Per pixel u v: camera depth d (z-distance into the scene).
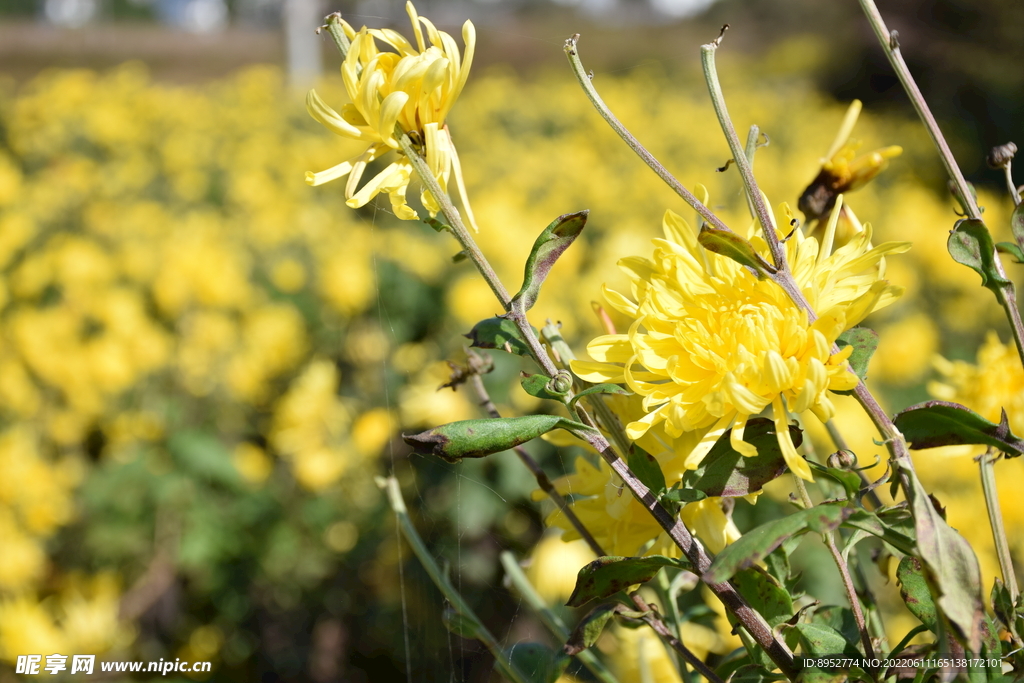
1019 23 5.19
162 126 4.21
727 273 0.38
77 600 1.37
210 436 1.84
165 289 2.06
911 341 1.52
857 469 0.36
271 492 1.79
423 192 0.36
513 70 5.33
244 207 2.97
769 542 0.31
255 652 1.64
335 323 2.10
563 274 1.52
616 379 0.38
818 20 7.11
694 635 0.59
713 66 0.35
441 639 0.50
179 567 1.73
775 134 4.05
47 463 1.71
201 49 9.00
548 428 0.35
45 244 2.65
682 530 0.35
